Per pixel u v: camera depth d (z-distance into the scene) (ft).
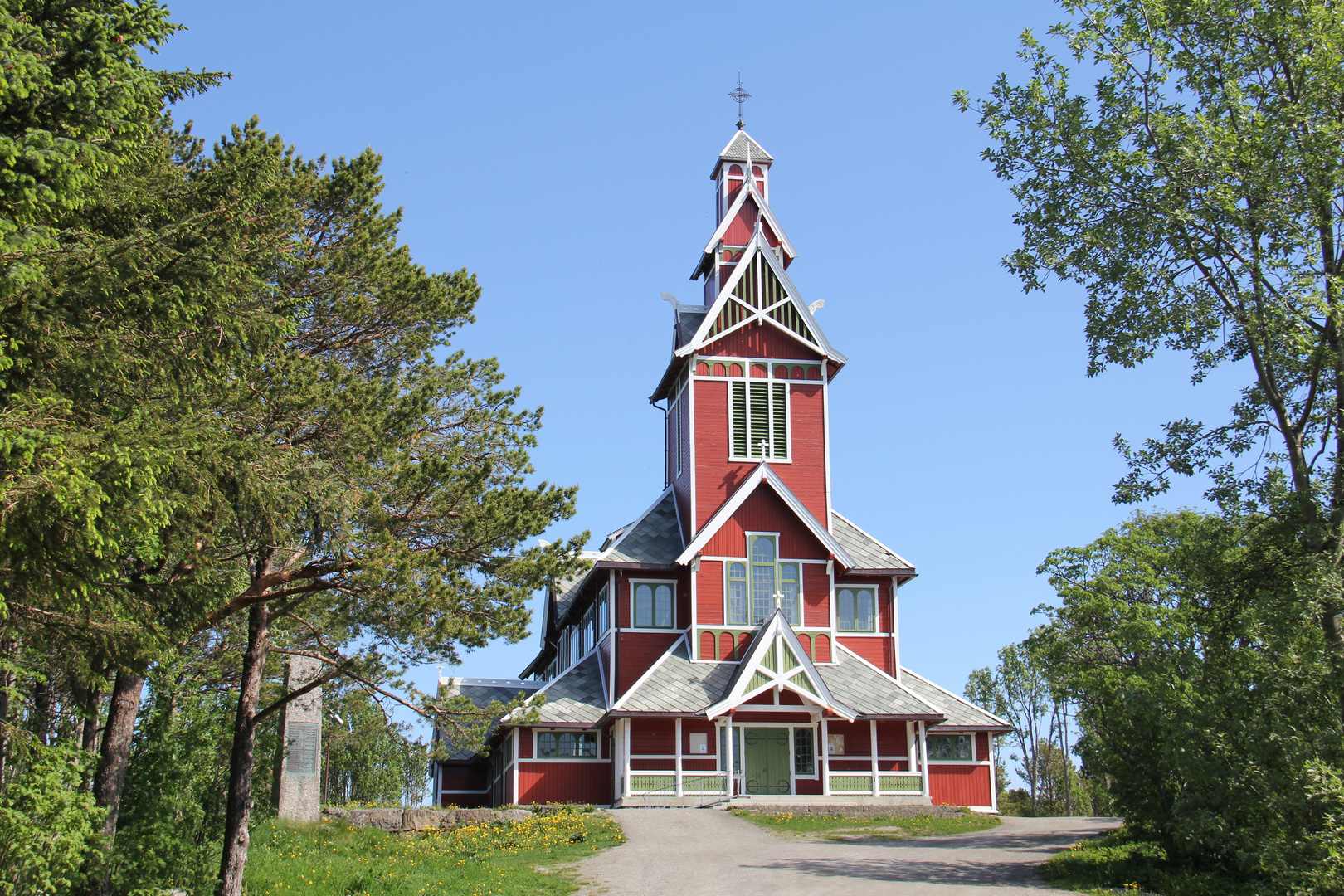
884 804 126.52
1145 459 89.40
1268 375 82.84
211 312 52.85
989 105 89.86
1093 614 120.98
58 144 44.55
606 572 144.05
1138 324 86.58
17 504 42.39
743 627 139.13
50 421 45.57
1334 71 79.30
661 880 82.33
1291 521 82.38
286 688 107.55
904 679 147.54
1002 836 106.52
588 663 145.07
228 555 72.54
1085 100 87.20
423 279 83.51
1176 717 76.74
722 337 149.69
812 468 147.84
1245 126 81.10
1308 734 72.33
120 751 72.64
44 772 59.41
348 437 70.74
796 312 152.05
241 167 54.75
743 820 114.93
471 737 77.92
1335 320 77.41
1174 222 83.30
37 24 48.80
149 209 54.75
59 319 46.83
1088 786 206.80
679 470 153.89
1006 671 249.14
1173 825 77.46
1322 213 81.46
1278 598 77.00
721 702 128.06
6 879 57.62
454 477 74.13
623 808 123.03
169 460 46.37
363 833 104.88
